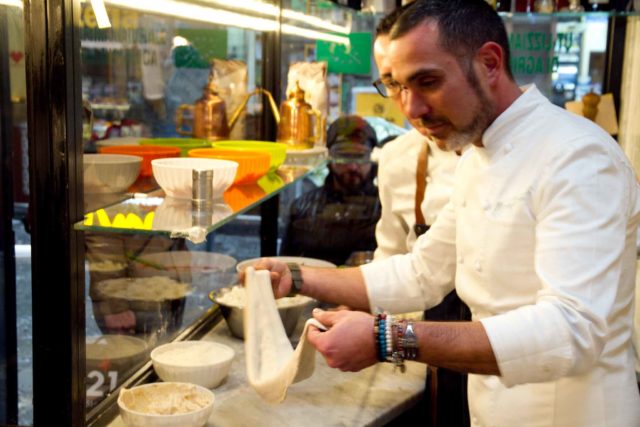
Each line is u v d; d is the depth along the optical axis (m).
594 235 1.40
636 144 3.21
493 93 1.53
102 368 1.73
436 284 1.89
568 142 1.47
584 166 1.45
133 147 1.99
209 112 2.51
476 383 1.76
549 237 1.44
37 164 1.47
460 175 1.77
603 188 1.43
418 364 2.12
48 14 1.42
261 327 1.69
